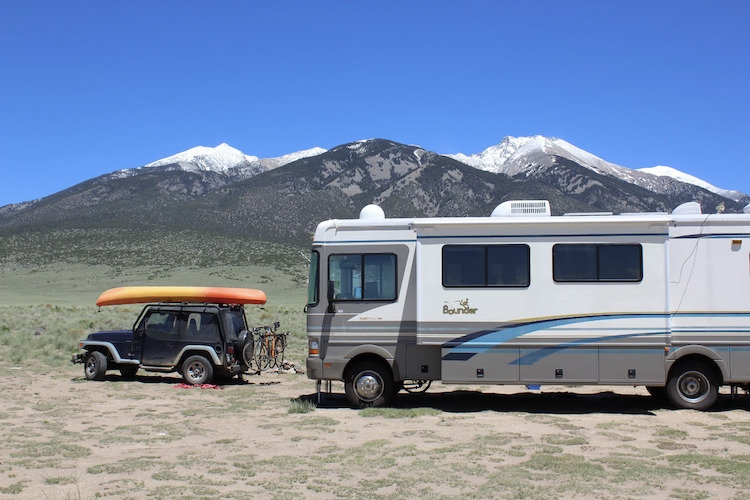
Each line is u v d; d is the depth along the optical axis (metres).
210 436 9.99
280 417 11.55
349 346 12.34
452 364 11.88
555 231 11.91
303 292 88.69
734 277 11.99
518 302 11.84
